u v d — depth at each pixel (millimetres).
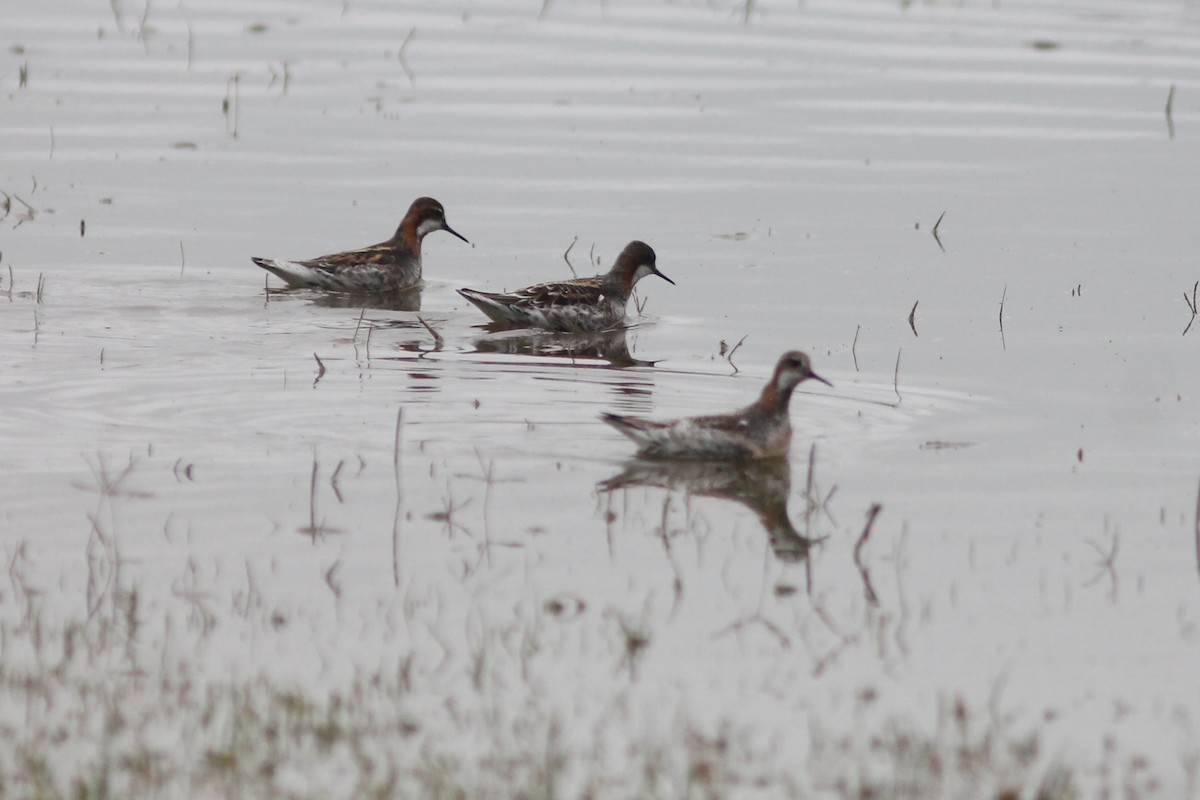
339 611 11398
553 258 23094
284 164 27047
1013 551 12734
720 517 13422
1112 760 9562
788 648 11016
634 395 17062
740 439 14797
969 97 31078
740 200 25516
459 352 18891
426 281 22531
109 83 31141
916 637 11219
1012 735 9820
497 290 21844
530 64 33125
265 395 16656
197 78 31625
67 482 13773
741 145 28312
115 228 23688
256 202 25156
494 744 9508
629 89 31469
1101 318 19828
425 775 9047
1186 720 10062
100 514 13078
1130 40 35438
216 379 17203
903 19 37219
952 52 34219
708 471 14656
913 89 31562
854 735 9789
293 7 37375
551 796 8844
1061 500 13836
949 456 15016
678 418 15172
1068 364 18016
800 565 12438
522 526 13109
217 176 26344
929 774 9242
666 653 10883
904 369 17922
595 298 20172
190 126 28859
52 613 11211
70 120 28859
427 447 15086
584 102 30641
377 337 19516
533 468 14578
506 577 12070
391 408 16359
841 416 16312
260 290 21469
